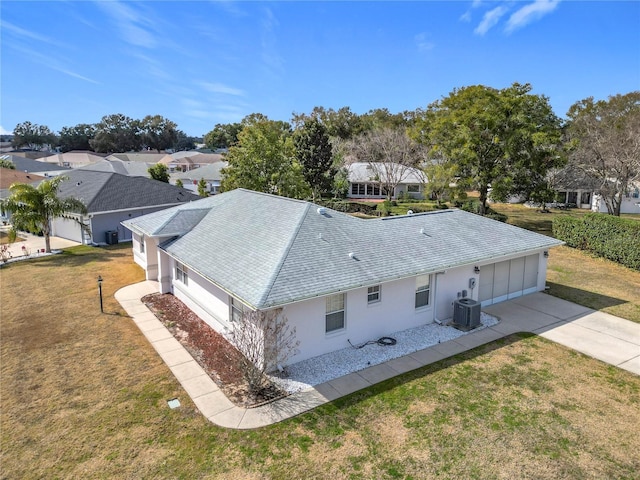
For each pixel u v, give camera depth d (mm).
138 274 20141
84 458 7902
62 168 63688
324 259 12250
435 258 14016
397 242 14422
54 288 18000
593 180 40625
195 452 8070
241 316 11969
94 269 21062
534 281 17578
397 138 49031
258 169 32438
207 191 50812
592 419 9062
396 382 10570
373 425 8875
